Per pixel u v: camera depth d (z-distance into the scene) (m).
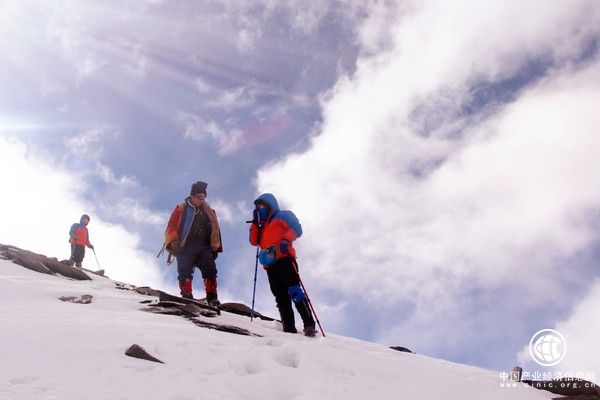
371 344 6.83
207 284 7.41
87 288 7.64
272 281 6.48
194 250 7.45
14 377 2.72
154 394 2.75
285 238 6.27
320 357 4.11
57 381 2.74
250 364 3.75
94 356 3.27
